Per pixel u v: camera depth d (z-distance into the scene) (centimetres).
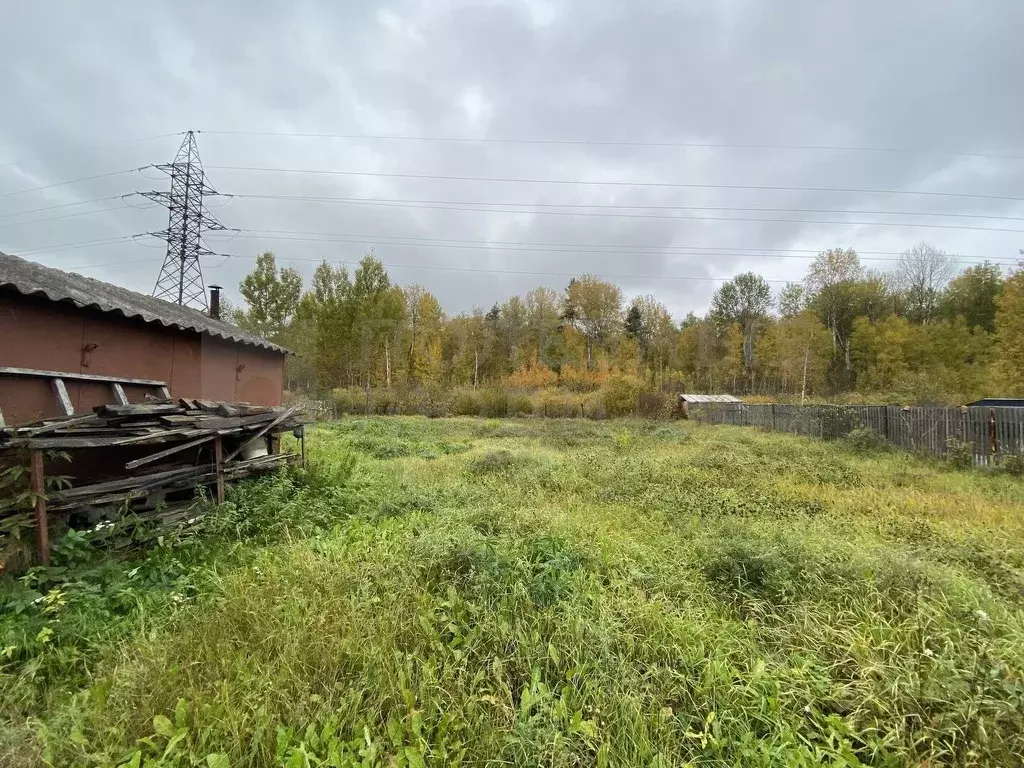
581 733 207
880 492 661
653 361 4047
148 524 445
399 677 238
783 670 248
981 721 200
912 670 239
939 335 2977
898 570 341
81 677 258
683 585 353
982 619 278
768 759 193
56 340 470
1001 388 2041
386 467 894
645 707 230
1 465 374
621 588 340
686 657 262
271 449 709
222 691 225
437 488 668
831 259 3603
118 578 353
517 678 254
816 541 429
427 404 2539
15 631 275
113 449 493
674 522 522
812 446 1107
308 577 341
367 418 2192
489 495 637
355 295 2903
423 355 3256
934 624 279
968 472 813
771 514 554
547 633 288
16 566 344
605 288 4378
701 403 2198
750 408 1847
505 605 308
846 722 211
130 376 559
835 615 302
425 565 359
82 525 414
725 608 324
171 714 218
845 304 3541
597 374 3403
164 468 510
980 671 228
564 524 493
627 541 446
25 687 239
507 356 4038
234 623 289
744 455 981
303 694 228
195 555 410
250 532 474
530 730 205
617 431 1627
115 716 217
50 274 566
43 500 355
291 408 742
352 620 287
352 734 212
